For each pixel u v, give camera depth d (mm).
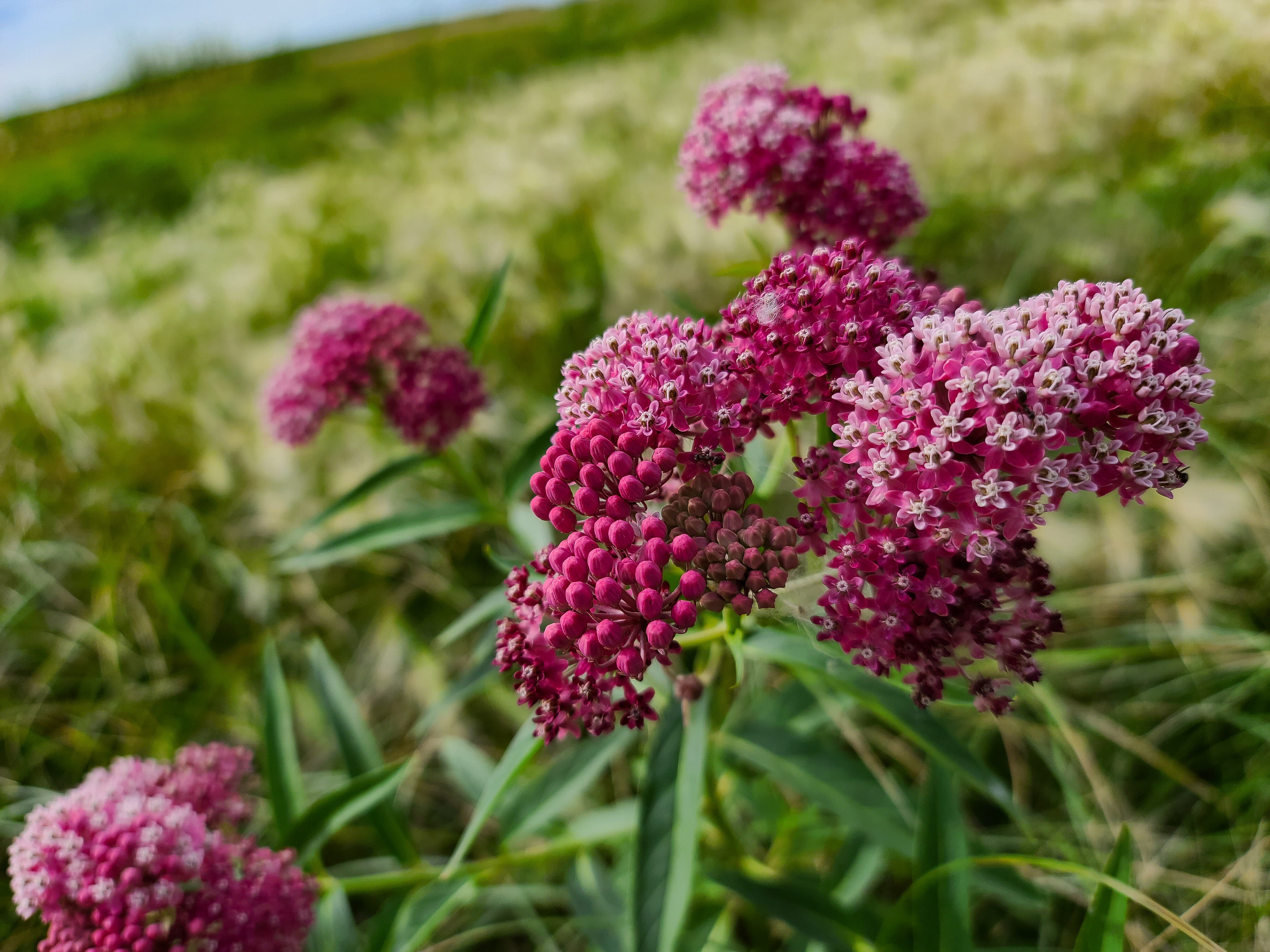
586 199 484
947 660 152
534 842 280
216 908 172
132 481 419
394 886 217
